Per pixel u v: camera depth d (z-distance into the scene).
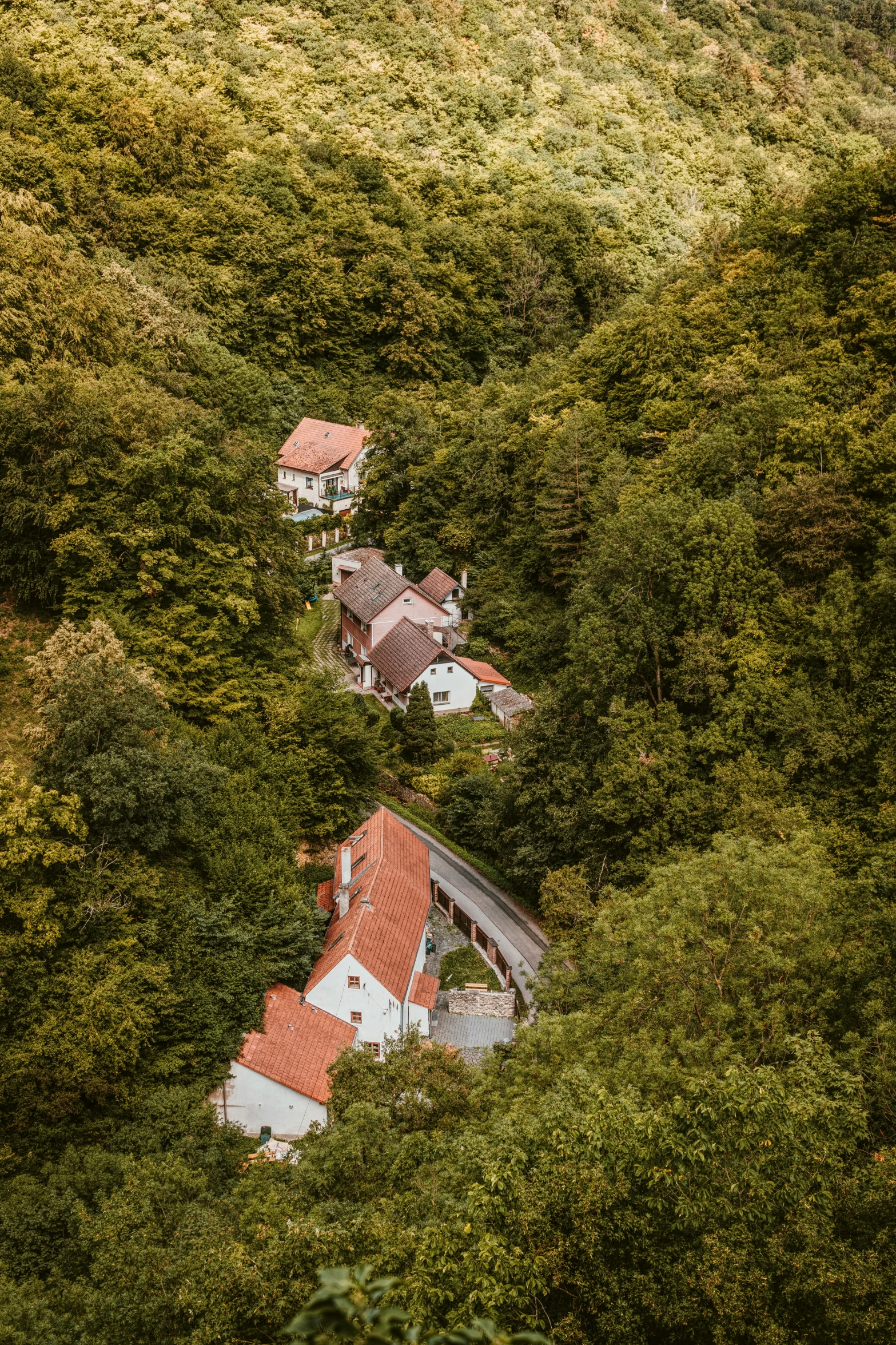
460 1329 5.43
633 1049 24.66
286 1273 17.58
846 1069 21.95
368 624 76.31
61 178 89.44
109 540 47.25
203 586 49.31
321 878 48.94
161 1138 31.47
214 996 36.94
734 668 44.09
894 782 37.09
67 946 34.97
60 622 47.44
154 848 38.22
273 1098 36.34
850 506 45.00
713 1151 17.78
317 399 110.25
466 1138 20.58
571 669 49.53
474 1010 44.50
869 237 62.94
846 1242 16.91
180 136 107.88
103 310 63.25
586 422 70.81
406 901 45.72
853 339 57.81
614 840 44.81
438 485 85.88
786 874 26.92
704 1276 16.09
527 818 52.81
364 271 114.19
